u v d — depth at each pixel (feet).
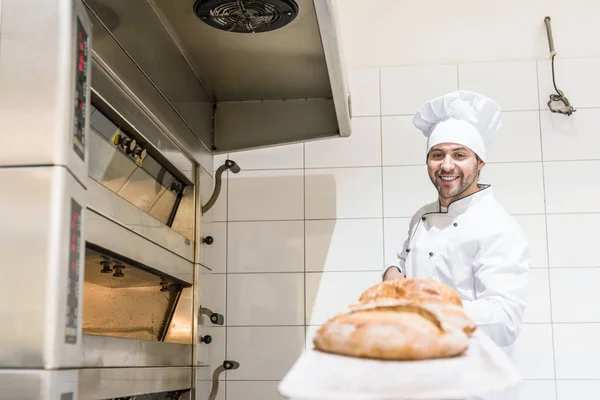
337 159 9.17
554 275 8.66
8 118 3.54
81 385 4.07
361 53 9.27
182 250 6.75
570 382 8.44
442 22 9.16
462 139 6.11
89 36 3.99
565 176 8.84
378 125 9.17
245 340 8.95
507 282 5.68
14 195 3.46
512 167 8.89
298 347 8.90
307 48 6.48
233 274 9.09
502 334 4.86
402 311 2.31
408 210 8.98
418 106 9.15
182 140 6.79
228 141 8.16
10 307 3.37
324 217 9.09
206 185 7.81
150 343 5.62
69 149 3.56
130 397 5.41
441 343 2.13
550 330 8.55
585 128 8.89
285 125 8.12
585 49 9.01
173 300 7.13
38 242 3.42
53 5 3.61
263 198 9.20
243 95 8.01
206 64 7.00
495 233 5.92
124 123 5.23
